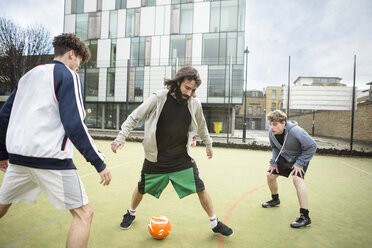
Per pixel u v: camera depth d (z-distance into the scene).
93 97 21.33
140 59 20.33
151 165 2.06
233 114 18.44
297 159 2.59
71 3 21.97
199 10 19.19
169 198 3.24
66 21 22.14
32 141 1.29
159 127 2.02
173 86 1.96
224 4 18.70
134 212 2.32
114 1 20.97
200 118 2.21
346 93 12.13
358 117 13.43
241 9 18.45
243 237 2.18
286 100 12.72
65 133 1.39
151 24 20.14
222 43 18.70
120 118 21.62
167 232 2.07
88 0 21.53
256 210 2.89
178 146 2.07
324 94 12.27
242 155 7.94
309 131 23.48
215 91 18.53
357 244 2.09
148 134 2.00
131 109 21.44
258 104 44.78
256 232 2.29
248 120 44.97
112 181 4.11
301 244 2.07
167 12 19.83
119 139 1.99
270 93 44.25
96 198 3.19
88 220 1.42
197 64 19.06
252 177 4.68
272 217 2.68
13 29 17.02
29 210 2.65
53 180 1.34
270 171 2.90
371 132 12.03
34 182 1.47
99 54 21.23
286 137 2.61
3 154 1.59
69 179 1.38
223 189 3.81
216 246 1.99
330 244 2.09
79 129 1.31
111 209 2.79
